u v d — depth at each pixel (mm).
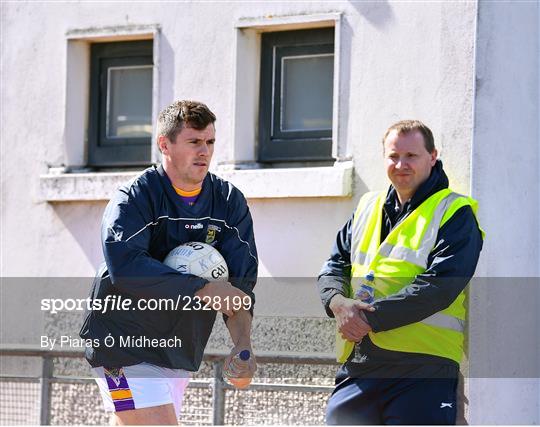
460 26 15797
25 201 19109
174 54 18078
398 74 16312
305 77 17578
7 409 18359
